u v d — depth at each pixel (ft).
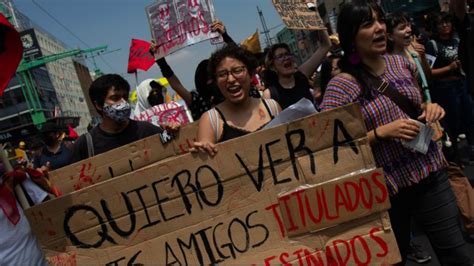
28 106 183.21
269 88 14.02
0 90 7.41
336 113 7.16
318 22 14.46
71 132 36.17
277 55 13.60
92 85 10.57
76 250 7.39
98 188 7.30
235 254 7.33
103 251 7.38
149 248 7.38
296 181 7.24
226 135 8.50
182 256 7.37
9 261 7.79
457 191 11.44
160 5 14.66
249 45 20.01
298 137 7.22
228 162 7.26
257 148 7.24
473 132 18.58
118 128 11.02
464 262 7.89
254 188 7.29
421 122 7.75
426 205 7.97
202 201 7.32
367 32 7.72
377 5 7.89
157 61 14.85
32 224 7.38
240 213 7.32
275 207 7.28
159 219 7.34
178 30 14.52
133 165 9.54
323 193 7.18
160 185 7.30
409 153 7.86
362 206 7.14
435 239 8.03
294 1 14.06
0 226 7.75
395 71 8.11
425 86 11.94
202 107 13.52
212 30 14.28
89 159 9.38
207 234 7.35
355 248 7.20
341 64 8.33
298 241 7.27
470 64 13.89
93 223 7.36
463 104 18.11
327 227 7.20
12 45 7.41
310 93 14.25
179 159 7.28
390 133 7.57
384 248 7.18
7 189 7.82
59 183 9.34
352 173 7.17
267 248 7.29
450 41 17.71
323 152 7.21
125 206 7.32
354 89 7.92
